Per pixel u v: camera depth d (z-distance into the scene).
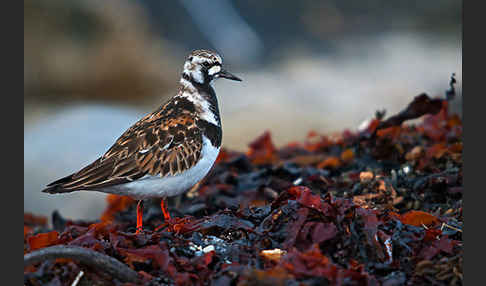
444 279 7.02
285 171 12.98
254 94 32.91
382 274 7.22
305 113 29.41
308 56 41.31
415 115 12.45
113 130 26.08
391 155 12.52
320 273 6.60
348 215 7.68
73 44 36.97
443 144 12.41
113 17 38.75
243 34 44.09
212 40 43.41
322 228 7.51
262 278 6.43
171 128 10.21
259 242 7.71
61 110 32.25
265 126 27.75
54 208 20.16
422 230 7.89
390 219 8.23
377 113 13.99
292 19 47.22
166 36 43.19
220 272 7.06
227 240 8.30
